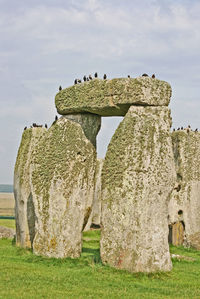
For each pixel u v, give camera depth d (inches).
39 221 472.4
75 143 468.1
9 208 1685.5
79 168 466.9
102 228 421.4
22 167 535.2
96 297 320.2
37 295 317.1
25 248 513.0
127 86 417.1
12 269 397.7
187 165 641.6
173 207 637.9
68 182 463.5
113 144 423.2
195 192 643.5
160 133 415.8
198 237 631.2
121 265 401.7
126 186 407.2
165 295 335.9
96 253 496.7
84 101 450.3
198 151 653.9
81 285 352.8
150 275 391.2
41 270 401.7
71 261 439.8
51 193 466.9
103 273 393.7
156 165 410.0
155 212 407.8
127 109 431.8
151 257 401.7
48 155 478.6
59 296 317.4
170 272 408.5
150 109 418.0
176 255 522.9
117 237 408.2
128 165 409.1
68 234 457.7
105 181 424.2
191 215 635.5
